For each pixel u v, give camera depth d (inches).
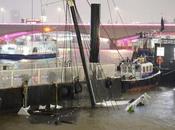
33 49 1088.2
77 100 740.7
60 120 619.2
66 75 752.3
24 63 816.3
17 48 1100.5
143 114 689.0
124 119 644.7
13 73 679.1
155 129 584.7
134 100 804.0
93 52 798.5
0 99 643.5
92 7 801.6
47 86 706.2
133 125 605.3
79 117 649.0
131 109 712.4
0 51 1089.4
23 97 669.9
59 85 722.2
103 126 593.6
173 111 720.3
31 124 588.7
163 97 892.6
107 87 802.2
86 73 728.3
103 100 791.7
